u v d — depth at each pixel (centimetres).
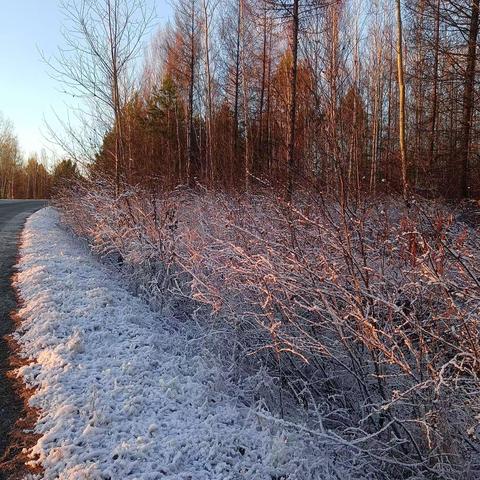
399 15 1070
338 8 948
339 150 420
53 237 975
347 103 562
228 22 1906
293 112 919
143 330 456
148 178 815
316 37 871
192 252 522
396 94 2177
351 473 315
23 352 412
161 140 2259
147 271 608
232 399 370
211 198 759
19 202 2723
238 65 1902
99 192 870
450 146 1422
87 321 460
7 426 311
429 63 1563
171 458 285
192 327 508
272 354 431
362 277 344
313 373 412
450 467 296
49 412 319
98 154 952
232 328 450
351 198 441
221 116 2158
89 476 258
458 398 311
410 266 368
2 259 763
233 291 460
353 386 399
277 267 390
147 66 2725
